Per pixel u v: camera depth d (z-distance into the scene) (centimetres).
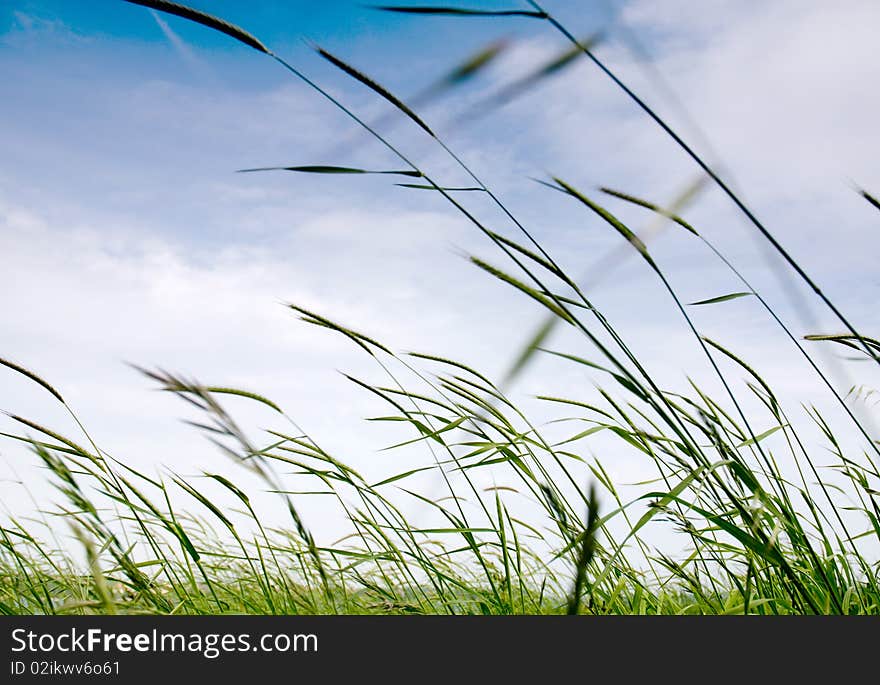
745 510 138
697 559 190
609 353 128
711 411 181
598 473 180
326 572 199
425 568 196
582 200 125
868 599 186
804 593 149
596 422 186
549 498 176
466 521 199
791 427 189
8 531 205
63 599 199
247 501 196
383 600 208
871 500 178
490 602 198
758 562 172
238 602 210
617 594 172
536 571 210
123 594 191
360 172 135
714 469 137
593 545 80
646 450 164
